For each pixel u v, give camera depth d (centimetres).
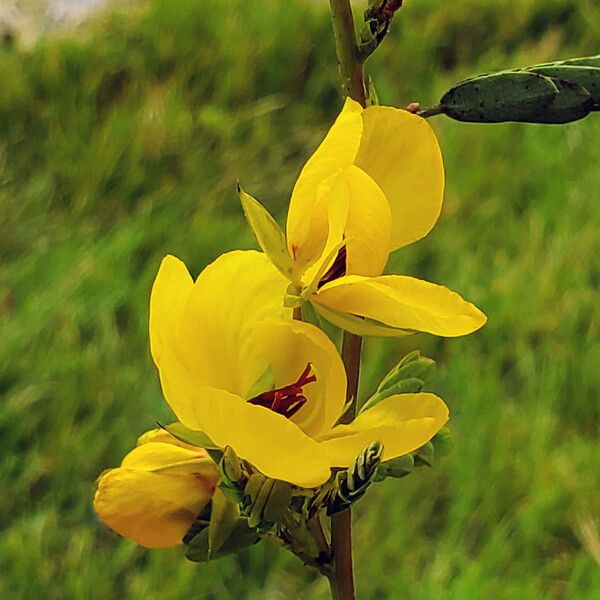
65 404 78
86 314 86
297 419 29
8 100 113
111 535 72
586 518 70
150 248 96
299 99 120
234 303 29
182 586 67
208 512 31
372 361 81
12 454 74
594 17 128
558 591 69
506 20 128
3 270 94
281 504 30
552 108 30
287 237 29
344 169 29
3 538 70
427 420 29
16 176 106
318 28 123
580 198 99
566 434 79
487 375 80
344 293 29
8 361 80
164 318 29
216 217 101
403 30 125
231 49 121
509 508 72
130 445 76
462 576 66
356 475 29
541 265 91
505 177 103
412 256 93
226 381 29
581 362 81
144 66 119
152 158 106
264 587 68
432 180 30
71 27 128
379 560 69
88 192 103
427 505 72
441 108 30
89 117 111
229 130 111
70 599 68
